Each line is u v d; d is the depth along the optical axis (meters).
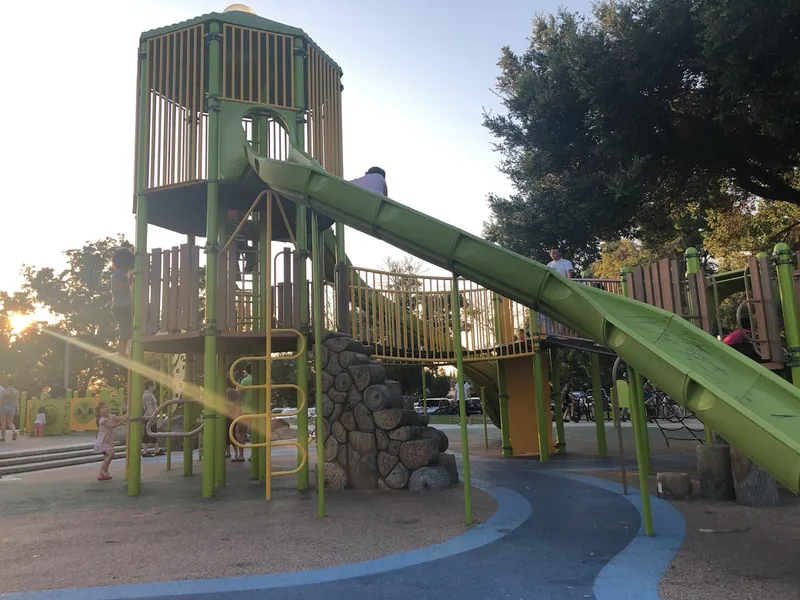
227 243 8.55
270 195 8.20
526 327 12.03
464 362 12.34
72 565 4.63
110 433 10.43
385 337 10.45
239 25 8.95
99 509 7.17
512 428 13.36
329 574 4.29
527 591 3.87
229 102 8.82
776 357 7.04
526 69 17.59
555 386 13.45
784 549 4.70
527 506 6.75
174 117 8.87
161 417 14.61
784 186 15.66
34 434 21.08
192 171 8.68
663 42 13.16
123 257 9.72
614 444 14.65
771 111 11.51
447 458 8.59
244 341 8.89
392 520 6.14
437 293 11.90
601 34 14.02
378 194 6.41
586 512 6.34
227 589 3.98
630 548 4.83
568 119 15.72
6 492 8.73
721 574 4.10
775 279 8.03
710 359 4.89
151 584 4.11
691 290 7.77
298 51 9.30
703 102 13.57
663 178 15.86
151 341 8.53
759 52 11.16
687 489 6.87
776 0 10.63
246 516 6.52
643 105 13.78
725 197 18.75
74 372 49.94
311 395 13.50
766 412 4.28
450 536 5.39
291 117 9.12
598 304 5.20
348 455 8.50
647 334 5.16
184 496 8.12
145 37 9.16
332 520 6.19
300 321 8.57
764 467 3.67
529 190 18.66
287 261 8.69
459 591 3.89
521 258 5.63
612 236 17.06
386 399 8.42
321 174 6.87
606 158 15.11
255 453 9.97
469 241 5.88
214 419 8.20
